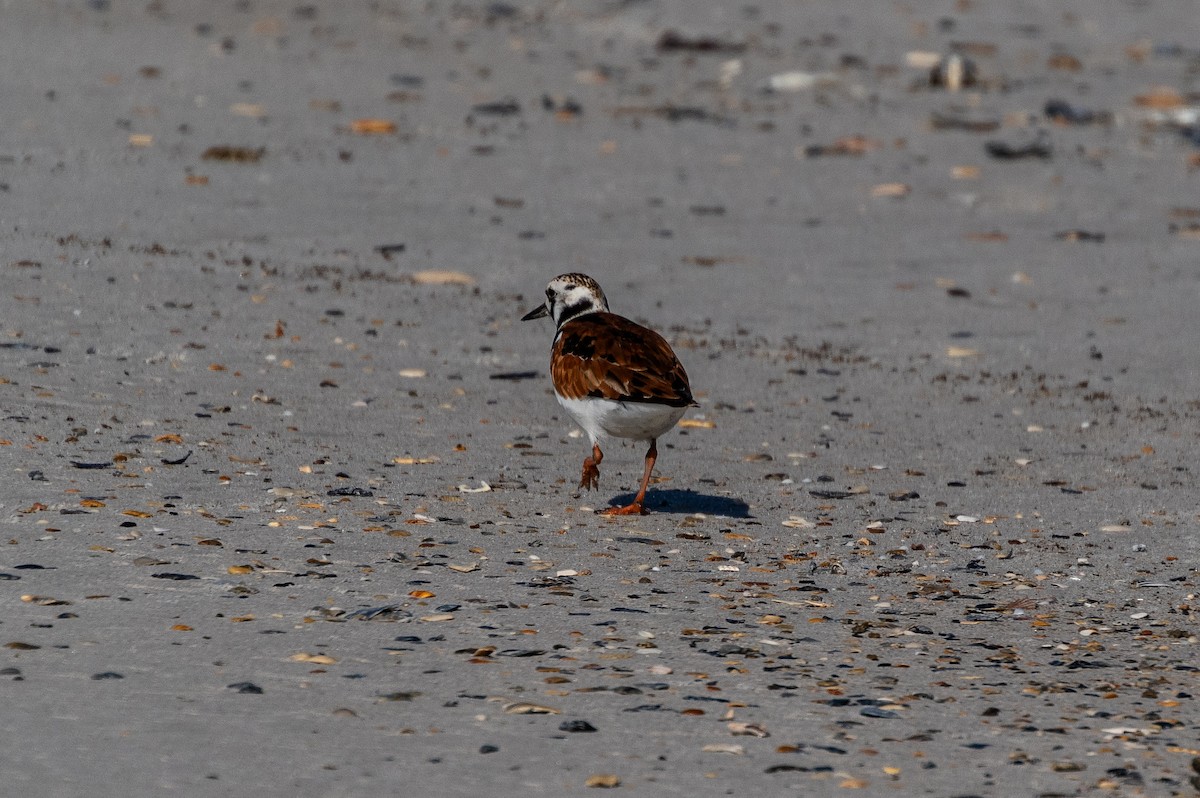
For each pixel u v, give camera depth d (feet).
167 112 80.43
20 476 34.30
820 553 33.86
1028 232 70.59
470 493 36.63
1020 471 41.57
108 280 53.01
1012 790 21.49
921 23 115.34
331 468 37.55
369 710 23.16
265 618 26.91
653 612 28.76
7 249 55.06
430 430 41.96
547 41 105.50
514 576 30.55
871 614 29.66
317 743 21.86
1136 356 54.08
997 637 28.60
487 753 21.83
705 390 48.19
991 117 91.91
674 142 83.41
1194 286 62.95
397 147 78.18
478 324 53.21
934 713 24.32
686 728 23.09
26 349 44.96
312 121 81.56
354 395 44.45
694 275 61.93
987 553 34.42
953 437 44.65
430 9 111.75
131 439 38.11
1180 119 92.94
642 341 34.96
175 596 27.68
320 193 68.85
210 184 68.44
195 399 42.34
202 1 108.68
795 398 47.85
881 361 52.49
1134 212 74.49
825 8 117.80
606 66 99.71
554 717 23.24
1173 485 40.68
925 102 95.04
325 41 100.83
